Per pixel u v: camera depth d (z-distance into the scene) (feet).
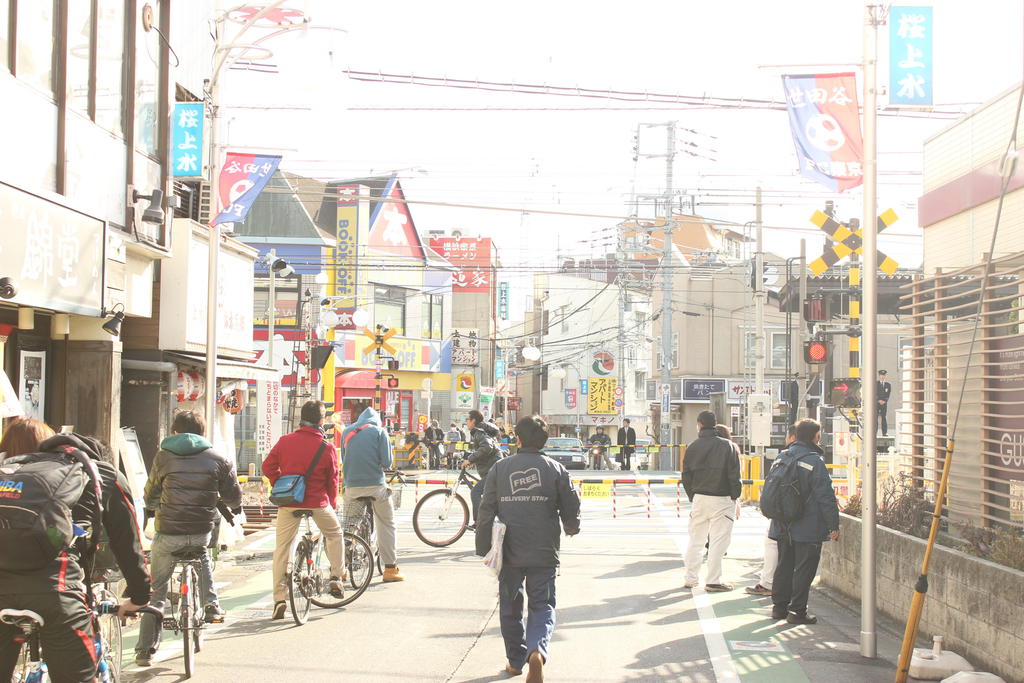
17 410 42.34
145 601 21.93
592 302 296.51
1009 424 38.83
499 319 277.23
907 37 37.17
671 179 160.76
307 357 117.19
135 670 32.01
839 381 75.61
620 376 240.73
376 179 196.85
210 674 31.55
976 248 44.47
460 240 222.48
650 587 49.80
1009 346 39.32
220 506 33.78
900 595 40.40
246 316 79.10
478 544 30.89
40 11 46.24
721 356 210.18
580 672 32.48
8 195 40.91
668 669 32.99
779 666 33.53
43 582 19.27
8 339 48.42
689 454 49.32
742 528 76.69
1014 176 40.50
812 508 40.32
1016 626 30.35
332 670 32.07
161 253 59.62
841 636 38.34
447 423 210.59
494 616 41.14
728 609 43.91
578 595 47.34
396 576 49.65
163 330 62.90
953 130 47.06
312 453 40.27
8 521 18.94
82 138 50.24
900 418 51.62
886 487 48.73
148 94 59.06
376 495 49.03
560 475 31.07
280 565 40.37
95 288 49.24
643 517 83.66
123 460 53.78
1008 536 34.04
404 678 31.12
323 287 175.11
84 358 53.21
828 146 36.78
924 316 48.01
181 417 33.88
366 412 49.65
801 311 116.47
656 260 247.29
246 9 60.29
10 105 43.19
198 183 68.80
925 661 31.86
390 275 197.16
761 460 97.66
